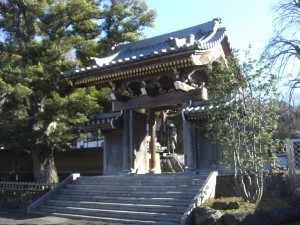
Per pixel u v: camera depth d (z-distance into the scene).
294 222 10.03
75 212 12.57
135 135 15.91
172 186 12.00
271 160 10.52
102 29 20.31
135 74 14.55
